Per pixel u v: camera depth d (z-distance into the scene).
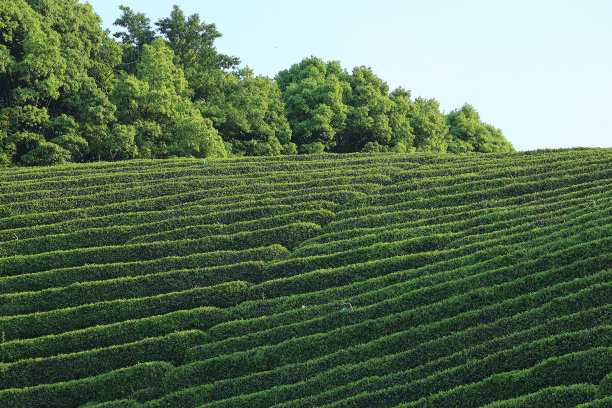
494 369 23.31
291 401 24.11
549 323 24.81
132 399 26.14
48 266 34.78
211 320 30.55
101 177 45.47
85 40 59.81
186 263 34.81
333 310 30.00
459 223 37.34
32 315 30.41
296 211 40.56
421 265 33.38
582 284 27.11
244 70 73.25
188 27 72.62
